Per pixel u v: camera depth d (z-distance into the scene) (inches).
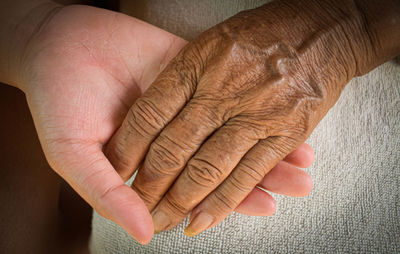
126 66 14.4
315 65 13.3
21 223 15.2
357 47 13.7
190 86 13.2
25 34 13.9
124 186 12.4
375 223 13.9
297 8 13.6
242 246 13.7
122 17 14.8
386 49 14.0
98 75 13.8
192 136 12.9
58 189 16.3
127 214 12.1
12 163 15.4
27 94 13.5
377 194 14.2
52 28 14.0
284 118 12.8
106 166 12.7
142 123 13.0
